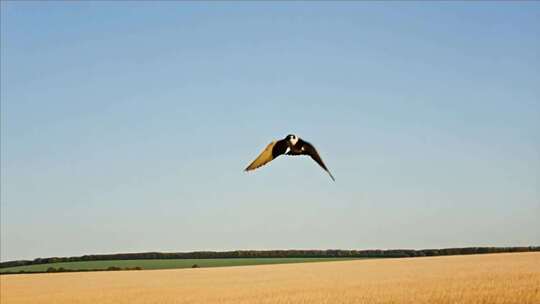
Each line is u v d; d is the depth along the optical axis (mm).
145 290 48781
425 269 60062
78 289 54781
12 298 47000
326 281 48750
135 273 83375
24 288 59688
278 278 56688
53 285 62875
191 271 82000
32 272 100312
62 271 100562
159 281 61906
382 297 32312
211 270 82125
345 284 44062
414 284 40031
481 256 84875
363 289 38344
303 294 36844
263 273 68062
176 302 36406
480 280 40625
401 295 32875
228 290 44062
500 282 38375
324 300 32500
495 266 58312
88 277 77188
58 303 40344
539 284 36250
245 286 47531
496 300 29094
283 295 36875
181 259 125125
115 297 42688
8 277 84500
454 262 71688
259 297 36125
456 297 30609
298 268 76688
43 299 44531
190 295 41219
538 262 64625
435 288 36000
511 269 52375
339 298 33188
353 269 68062
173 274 75562
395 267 68250
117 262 118875
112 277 74500
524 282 37938
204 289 46531
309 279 52719
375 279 48156
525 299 29328
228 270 79500
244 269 80500
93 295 46156
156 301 37844
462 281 40469
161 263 114875
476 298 29938
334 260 107812
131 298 41062
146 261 121000
